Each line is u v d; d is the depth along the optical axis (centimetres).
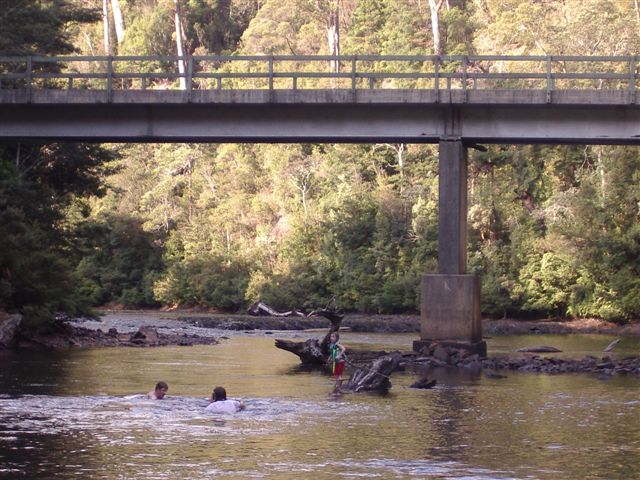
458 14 10988
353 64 4284
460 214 4291
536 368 3822
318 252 9350
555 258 7731
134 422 2281
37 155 5762
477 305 4275
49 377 3192
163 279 10225
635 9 9481
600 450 2008
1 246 4541
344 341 5622
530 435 2184
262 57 4325
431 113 4303
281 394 2847
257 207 10206
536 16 9606
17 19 5719
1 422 2256
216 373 3431
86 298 5197
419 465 1839
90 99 4331
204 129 4403
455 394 2934
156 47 14012
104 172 6228
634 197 7394
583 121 4225
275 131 4375
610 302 7400
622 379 3466
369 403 2681
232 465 1822
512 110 4259
